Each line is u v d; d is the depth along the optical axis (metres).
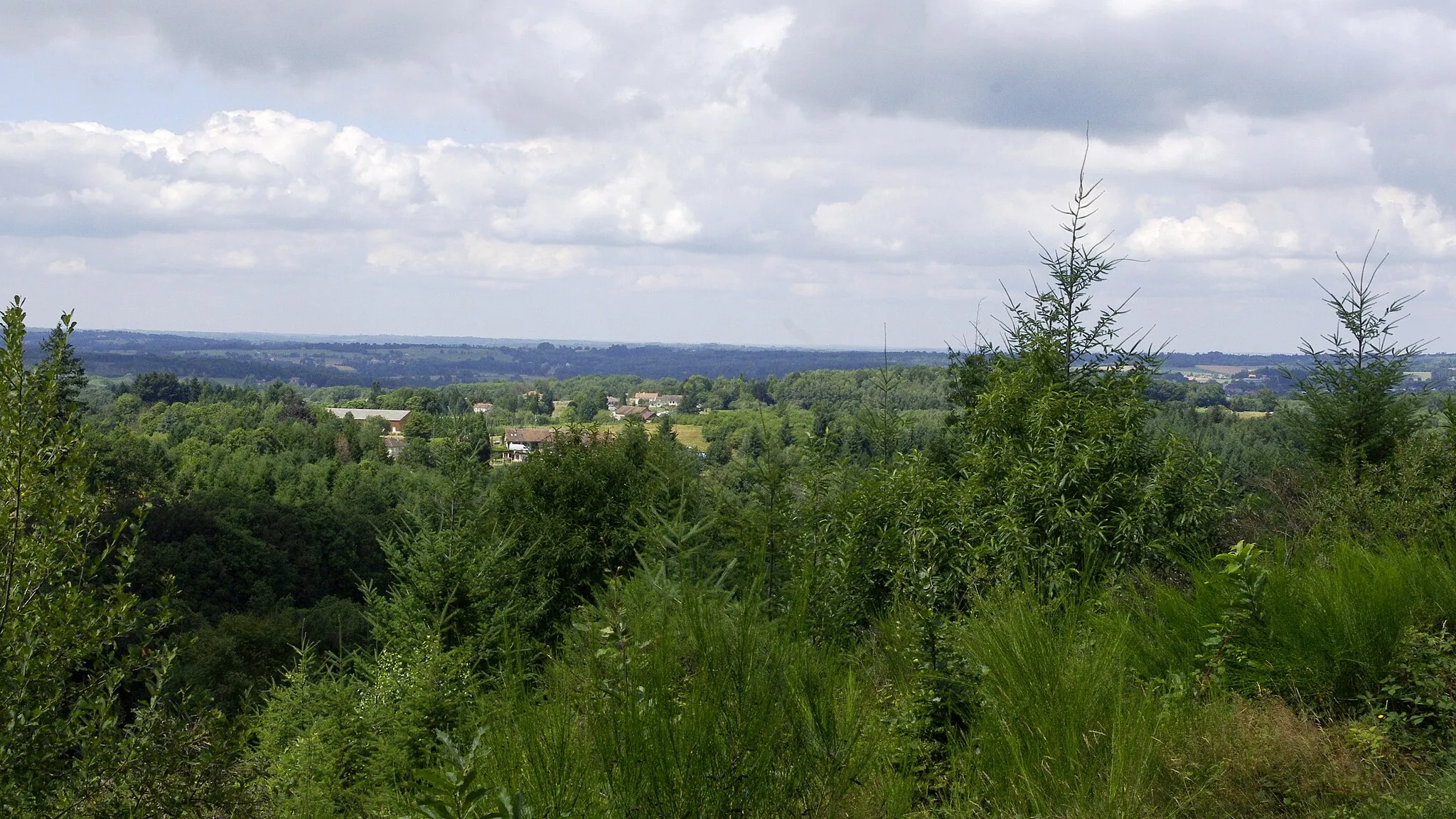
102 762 4.33
